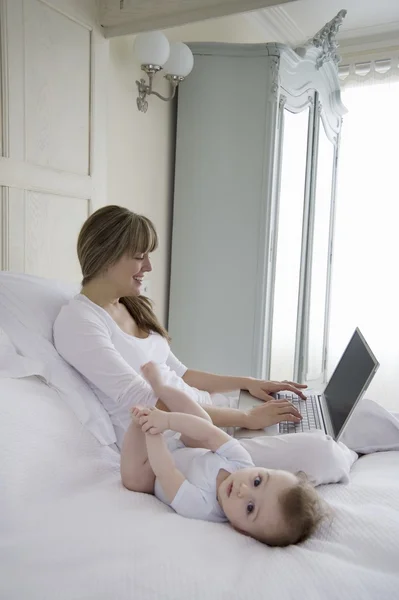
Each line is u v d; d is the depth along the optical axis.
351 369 1.63
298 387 1.81
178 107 2.68
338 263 3.75
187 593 0.82
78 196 1.90
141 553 0.90
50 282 1.61
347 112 3.44
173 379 1.62
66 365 1.42
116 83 2.32
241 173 2.58
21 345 1.39
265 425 1.49
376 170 3.61
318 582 0.84
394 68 3.44
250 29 3.24
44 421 1.21
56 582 0.85
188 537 0.97
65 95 1.82
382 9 3.12
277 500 1.05
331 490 1.23
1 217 1.59
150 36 2.21
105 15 1.92
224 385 1.82
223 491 1.15
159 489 1.19
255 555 0.94
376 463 1.45
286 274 2.88
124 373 1.39
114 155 2.36
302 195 2.99
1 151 1.58
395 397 3.65
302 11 3.17
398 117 3.51
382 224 3.63
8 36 1.57
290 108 2.72
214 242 2.66
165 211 2.76
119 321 1.62
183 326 2.77
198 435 1.25
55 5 1.72
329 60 3.01
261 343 2.61
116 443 1.42
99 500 1.11
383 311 3.67
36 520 1.01
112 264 1.51
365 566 0.91
